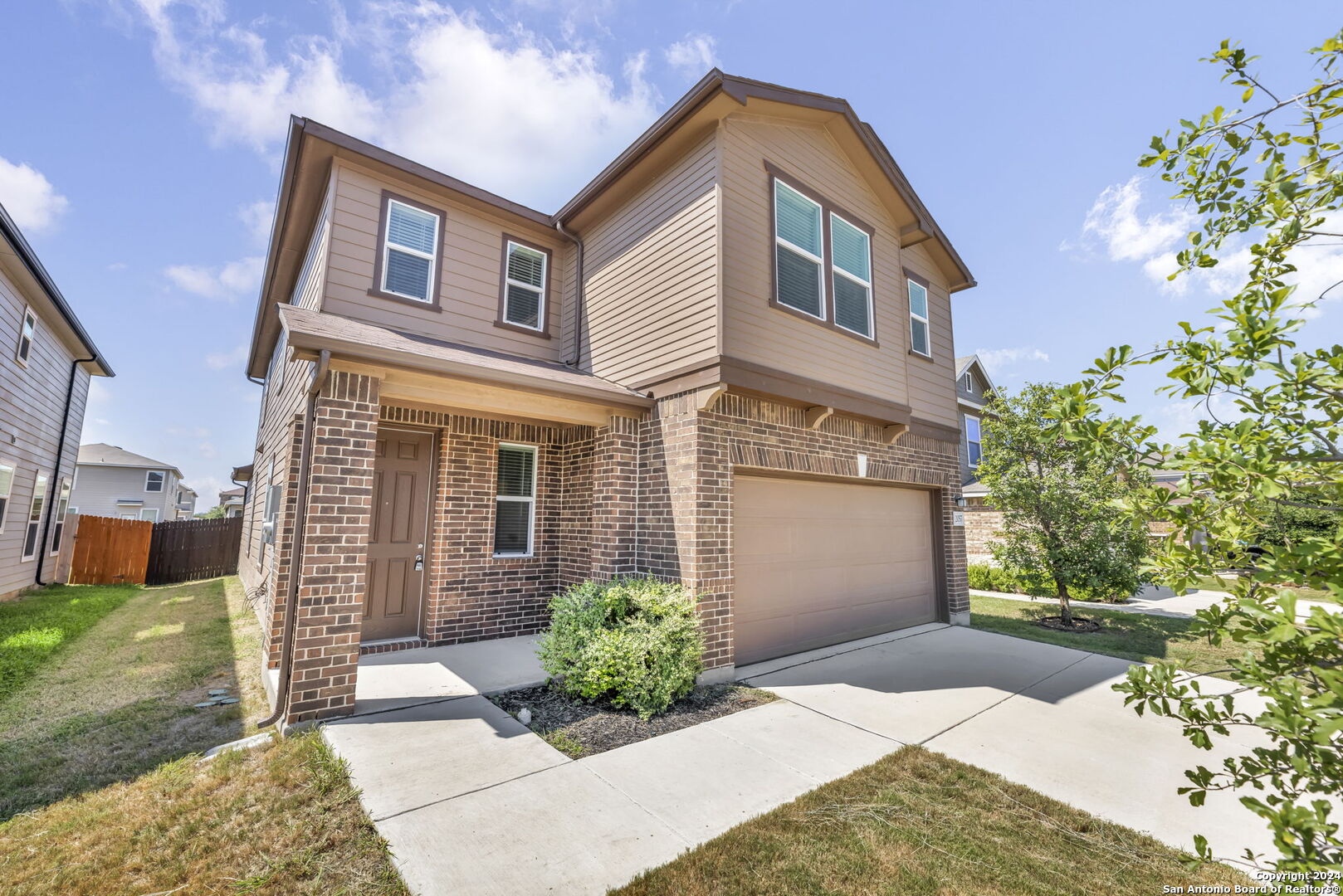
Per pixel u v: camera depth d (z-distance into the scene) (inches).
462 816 126.3
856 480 308.2
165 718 183.0
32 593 454.6
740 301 245.3
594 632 201.5
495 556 289.1
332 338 174.6
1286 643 58.7
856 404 292.2
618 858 113.0
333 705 176.1
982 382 811.4
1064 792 140.6
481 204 310.3
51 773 146.3
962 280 407.8
